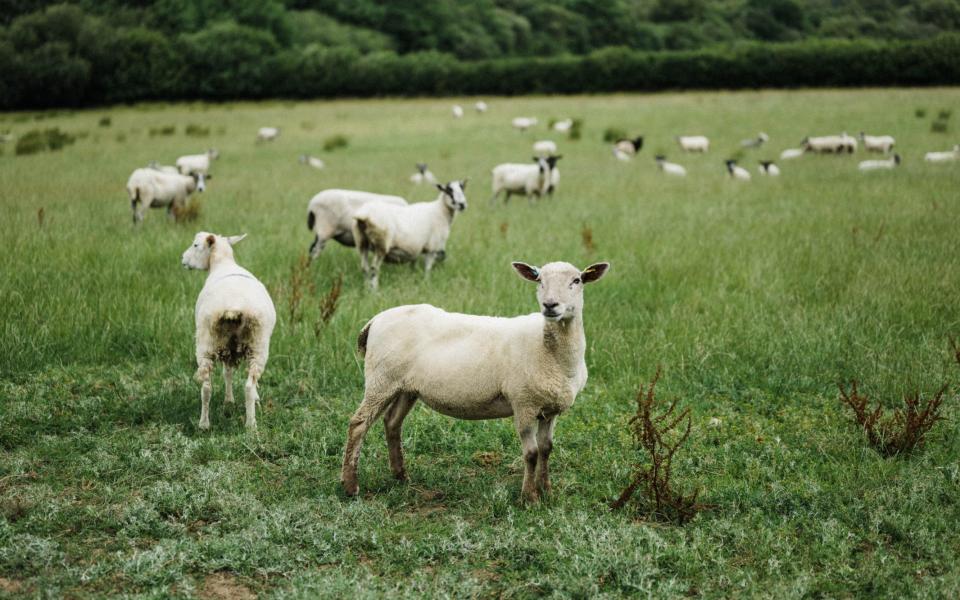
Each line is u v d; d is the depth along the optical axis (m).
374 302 8.95
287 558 4.38
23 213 13.63
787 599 3.92
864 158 22.86
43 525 4.61
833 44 50.56
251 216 14.32
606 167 22.52
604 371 7.48
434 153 26.20
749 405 6.75
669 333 8.07
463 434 6.21
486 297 8.98
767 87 51.06
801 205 15.09
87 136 30.95
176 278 9.63
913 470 5.31
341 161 24.28
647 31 96.06
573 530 4.61
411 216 10.30
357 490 5.20
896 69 47.59
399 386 5.17
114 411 6.45
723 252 11.10
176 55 60.41
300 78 59.62
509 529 4.63
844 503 4.99
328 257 11.48
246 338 6.32
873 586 4.07
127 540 4.50
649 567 4.20
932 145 24.16
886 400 6.69
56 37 59.12
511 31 93.81
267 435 6.10
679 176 20.48
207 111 49.25
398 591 4.01
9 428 6.00
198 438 6.04
